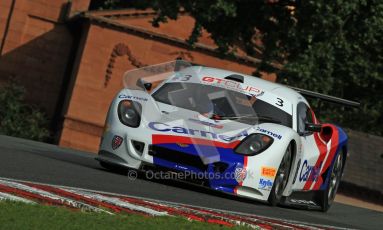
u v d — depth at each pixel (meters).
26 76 125.56
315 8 75.00
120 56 120.62
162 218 18.91
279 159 29.11
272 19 81.56
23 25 125.69
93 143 119.56
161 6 79.31
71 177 25.91
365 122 106.31
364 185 105.44
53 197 19.83
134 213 19.59
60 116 122.44
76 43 126.62
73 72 122.44
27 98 125.12
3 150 31.47
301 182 32.38
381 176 107.50
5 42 125.25
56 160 31.66
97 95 119.88
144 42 121.56
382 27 77.38
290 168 30.53
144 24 121.06
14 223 15.60
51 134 122.31
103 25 120.12
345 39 77.38
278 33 79.31
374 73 82.38
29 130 114.56
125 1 136.75
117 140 29.34
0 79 125.06
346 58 79.12
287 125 31.23
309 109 34.53
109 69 120.31
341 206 40.34
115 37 120.62
